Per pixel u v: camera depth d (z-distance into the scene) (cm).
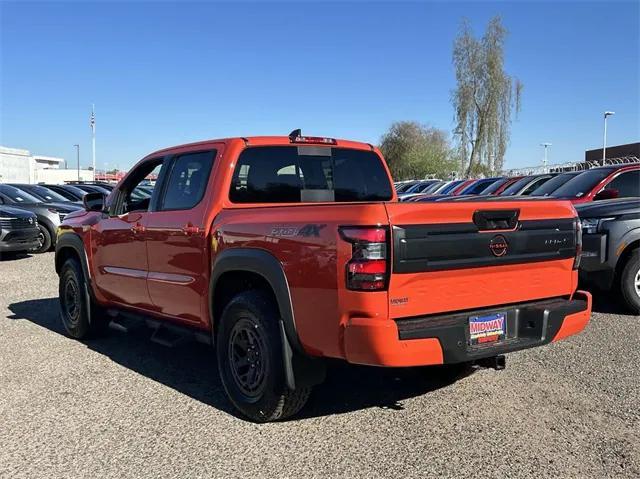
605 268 715
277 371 405
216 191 471
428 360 359
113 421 435
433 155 6494
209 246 463
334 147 545
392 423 423
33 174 7044
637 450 375
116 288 598
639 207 725
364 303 349
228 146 485
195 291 483
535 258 412
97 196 629
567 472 348
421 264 358
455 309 380
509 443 387
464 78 4306
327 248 365
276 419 427
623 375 511
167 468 362
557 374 518
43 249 1596
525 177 1338
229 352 443
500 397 468
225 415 445
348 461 367
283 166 507
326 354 375
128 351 628
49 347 643
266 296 420
